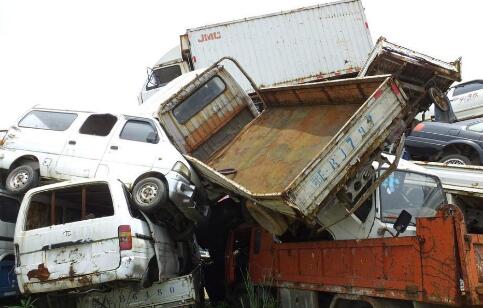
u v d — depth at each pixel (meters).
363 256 5.75
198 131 8.91
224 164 7.96
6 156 8.93
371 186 6.60
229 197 8.73
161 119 8.73
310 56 15.93
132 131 8.73
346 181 6.27
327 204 6.14
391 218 6.89
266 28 16.09
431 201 7.42
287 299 6.98
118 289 7.19
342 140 6.14
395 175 7.27
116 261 6.70
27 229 7.19
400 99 6.52
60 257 6.83
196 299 7.29
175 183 7.96
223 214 8.91
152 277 7.21
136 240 6.88
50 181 8.75
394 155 7.60
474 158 12.61
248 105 9.46
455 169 10.51
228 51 16.05
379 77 6.47
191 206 7.96
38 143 8.95
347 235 6.73
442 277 4.79
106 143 8.69
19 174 8.70
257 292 7.54
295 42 15.97
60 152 8.78
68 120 9.10
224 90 9.33
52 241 6.89
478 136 12.51
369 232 6.73
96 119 9.07
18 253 6.98
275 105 8.36
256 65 15.98
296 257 6.88
